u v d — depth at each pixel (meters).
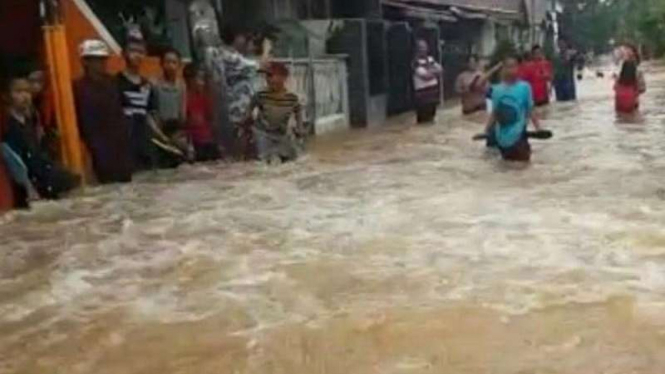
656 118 17.42
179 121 12.43
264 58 14.75
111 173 11.03
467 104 20.91
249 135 13.01
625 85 18.38
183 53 16.16
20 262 7.11
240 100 13.38
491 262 6.42
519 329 5.01
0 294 6.22
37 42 11.31
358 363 4.63
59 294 6.14
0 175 9.44
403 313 5.37
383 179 10.54
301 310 5.52
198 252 7.12
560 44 31.00
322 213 8.50
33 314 5.73
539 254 6.59
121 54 11.98
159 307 5.73
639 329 4.93
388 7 24.06
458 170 11.08
